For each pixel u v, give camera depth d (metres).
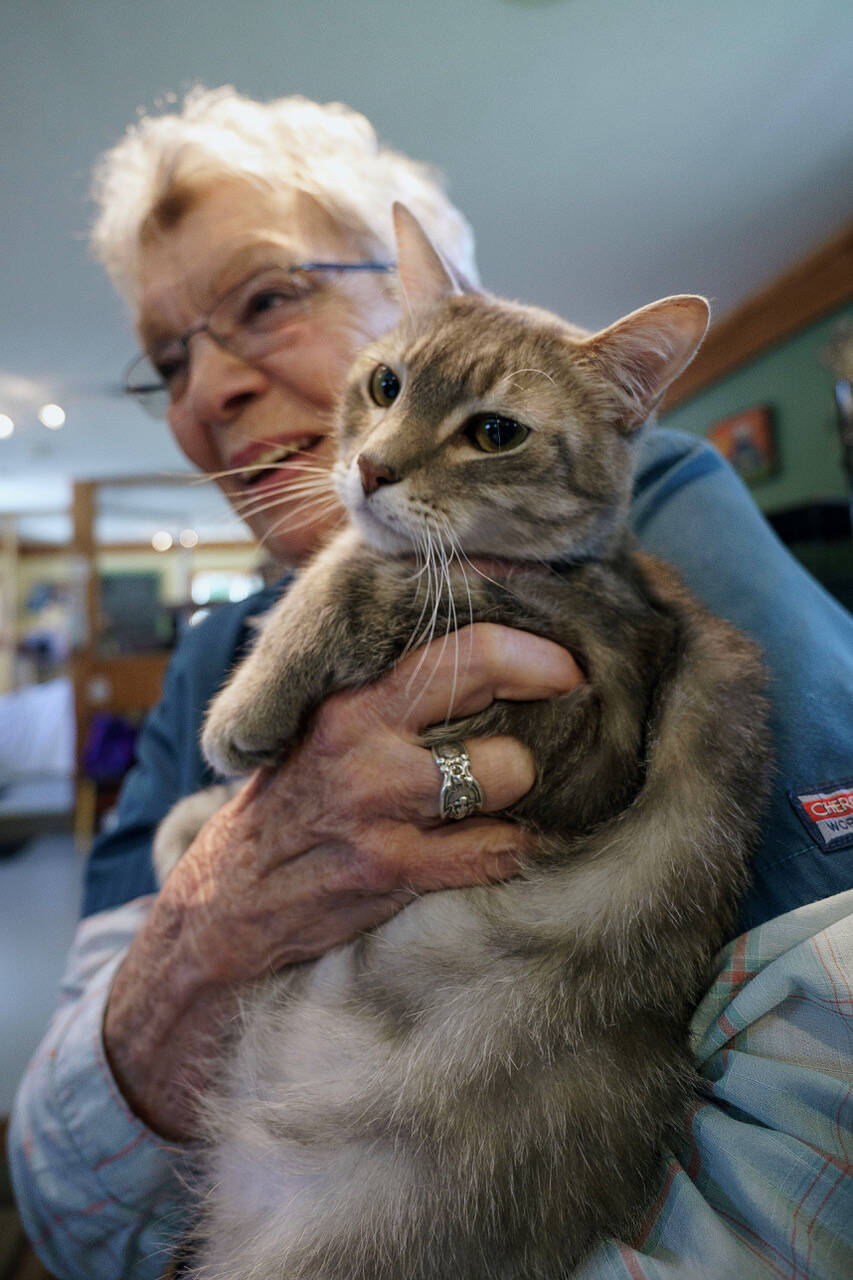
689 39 2.81
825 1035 0.77
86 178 3.39
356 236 1.52
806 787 0.92
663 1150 0.85
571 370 1.23
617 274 4.49
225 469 1.63
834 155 3.50
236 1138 1.02
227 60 2.83
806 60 2.93
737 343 4.96
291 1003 1.07
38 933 4.63
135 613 6.62
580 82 3.00
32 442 7.21
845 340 3.10
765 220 3.99
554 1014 0.91
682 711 1.02
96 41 2.73
